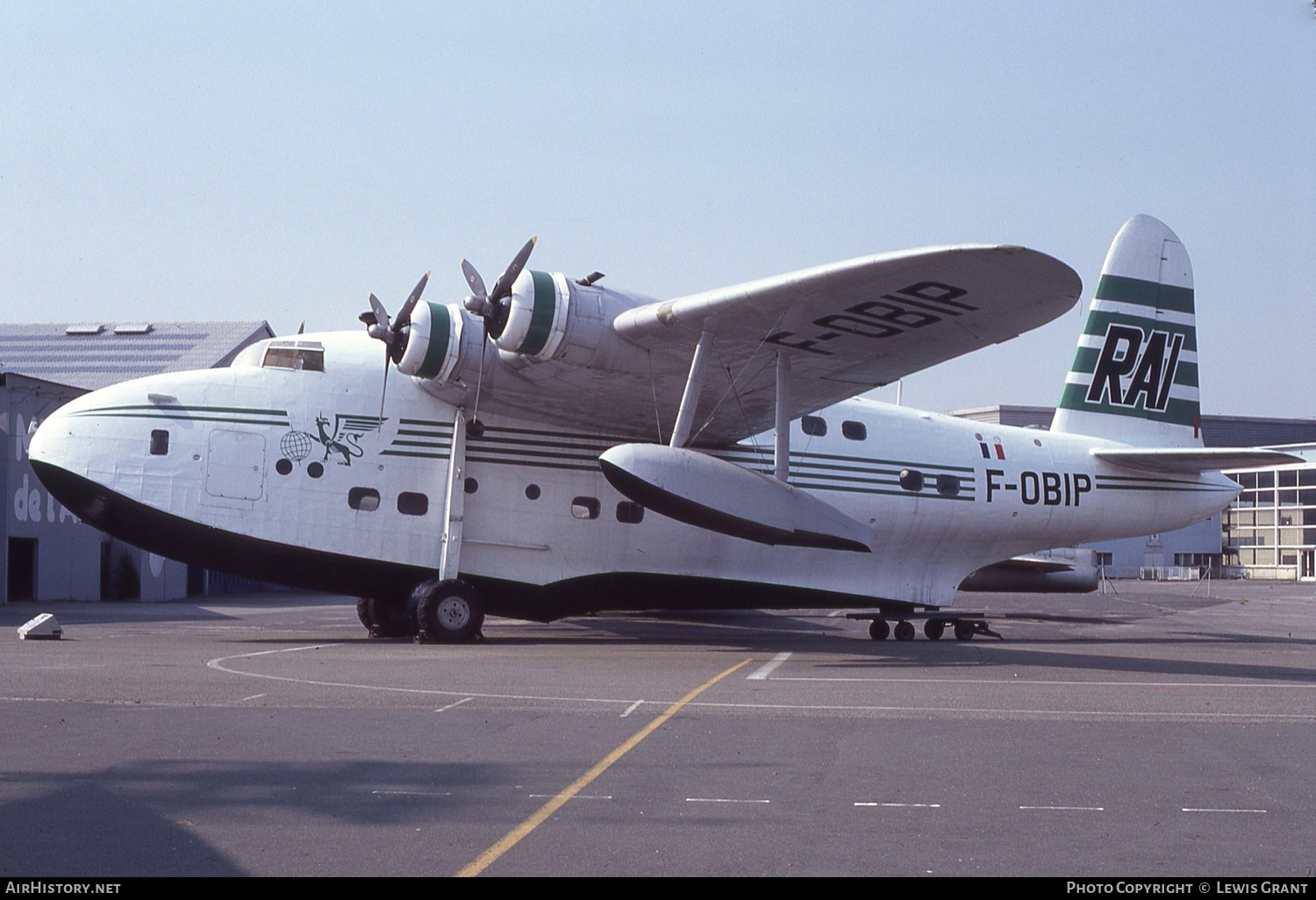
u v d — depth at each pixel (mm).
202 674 11180
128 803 5688
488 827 5312
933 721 8703
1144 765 6980
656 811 5680
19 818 5371
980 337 14164
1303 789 6320
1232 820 5586
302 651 14391
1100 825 5473
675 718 8680
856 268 11930
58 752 6949
